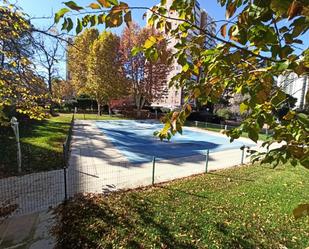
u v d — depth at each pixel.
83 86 32.81
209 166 11.79
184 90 2.02
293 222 6.14
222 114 35.38
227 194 7.89
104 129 23.45
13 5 4.20
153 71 33.50
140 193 7.79
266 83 1.57
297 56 1.36
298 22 1.16
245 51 1.52
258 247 5.15
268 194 7.96
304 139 1.80
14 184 8.33
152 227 5.77
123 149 15.19
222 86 1.79
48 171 9.72
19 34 4.61
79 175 9.54
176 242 5.25
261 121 1.84
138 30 31.81
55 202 7.18
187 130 26.17
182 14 1.75
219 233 5.59
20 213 6.56
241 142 19.66
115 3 1.42
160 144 17.89
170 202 7.13
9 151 11.80
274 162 2.08
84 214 6.36
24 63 5.04
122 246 5.13
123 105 39.25
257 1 1.30
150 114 38.19
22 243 5.34
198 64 1.79
